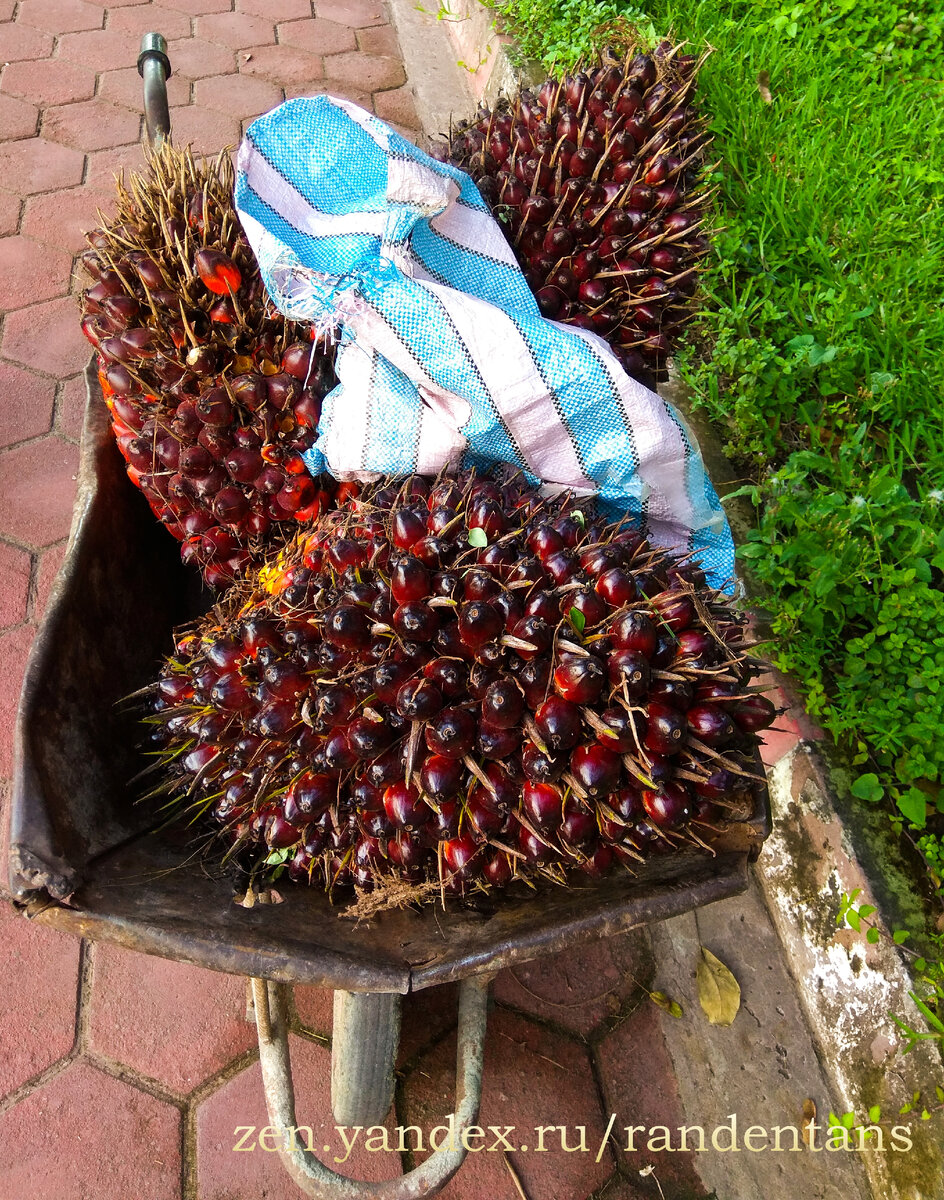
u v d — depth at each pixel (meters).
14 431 2.58
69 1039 1.75
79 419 2.63
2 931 1.84
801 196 2.76
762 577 2.10
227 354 1.33
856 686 1.98
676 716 0.93
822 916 1.85
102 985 1.81
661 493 1.42
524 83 3.37
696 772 0.97
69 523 2.42
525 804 0.98
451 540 1.08
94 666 1.23
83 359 2.75
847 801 1.85
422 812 1.00
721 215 2.74
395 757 1.01
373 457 1.29
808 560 2.07
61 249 3.04
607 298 1.51
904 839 1.82
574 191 1.47
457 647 0.99
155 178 1.41
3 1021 1.75
